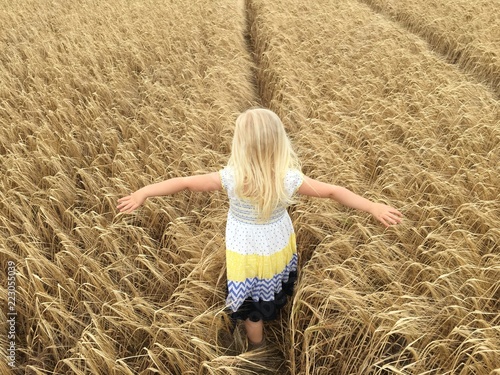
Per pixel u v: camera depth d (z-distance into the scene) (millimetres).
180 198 4211
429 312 2771
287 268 2676
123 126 5660
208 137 5566
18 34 9727
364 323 2672
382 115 5855
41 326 2719
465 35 9094
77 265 3281
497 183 4055
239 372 2852
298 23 10703
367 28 10055
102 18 10953
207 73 7734
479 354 2504
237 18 11852
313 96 6840
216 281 3219
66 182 4348
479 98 6207
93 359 2533
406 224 3613
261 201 2236
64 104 6152
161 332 2758
